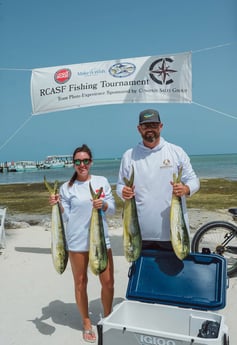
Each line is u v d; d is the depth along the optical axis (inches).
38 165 2185.0
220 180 884.0
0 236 293.3
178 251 128.4
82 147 149.3
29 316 173.8
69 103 289.9
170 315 129.5
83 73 286.7
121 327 113.7
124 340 113.7
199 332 117.1
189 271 134.9
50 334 155.8
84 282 150.5
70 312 178.1
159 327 131.0
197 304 127.1
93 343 147.8
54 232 135.7
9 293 203.3
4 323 166.9
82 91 287.4
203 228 219.9
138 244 133.5
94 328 160.6
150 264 139.9
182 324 127.7
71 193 148.6
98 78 284.8
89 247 135.7
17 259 266.1
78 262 147.6
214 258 134.2
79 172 147.3
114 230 359.6
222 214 462.3
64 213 149.9
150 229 144.7
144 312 132.6
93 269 133.5
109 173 1695.4
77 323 166.1
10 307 184.5
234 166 1936.5
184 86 272.4
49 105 293.4
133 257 133.4
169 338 107.9
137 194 144.9
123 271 236.2
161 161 142.5
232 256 247.4
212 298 127.9
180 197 129.3
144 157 144.6
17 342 149.6
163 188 142.2
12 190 882.8
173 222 128.6
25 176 1652.3
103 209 145.6
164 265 138.3
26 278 226.7
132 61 279.4
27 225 388.8
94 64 285.0
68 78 288.7
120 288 208.4
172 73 273.1
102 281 150.3
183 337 106.3
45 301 191.9
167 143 146.9
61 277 227.5
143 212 144.3
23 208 592.4
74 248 147.3
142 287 136.6
